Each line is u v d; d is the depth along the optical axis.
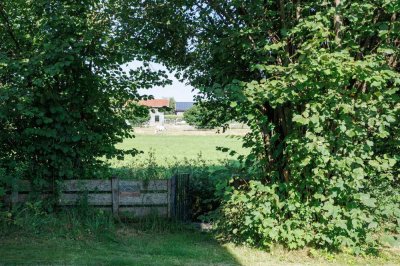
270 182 7.34
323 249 7.11
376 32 6.84
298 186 7.02
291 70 6.09
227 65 8.43
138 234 8.28
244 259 6.79
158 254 7.04
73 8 8.30
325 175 6.86
